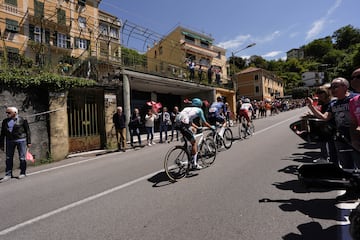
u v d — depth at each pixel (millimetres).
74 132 9789
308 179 2627
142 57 16250
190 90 21719
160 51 39312
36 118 8398
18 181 5965
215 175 5125
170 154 5043
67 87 9156
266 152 7156
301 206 3389
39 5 24406
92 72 11562
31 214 3746
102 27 27953
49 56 11031
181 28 37906
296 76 76688
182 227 3000
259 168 5457
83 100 10172
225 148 8109
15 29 22484
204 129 6285
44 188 5129
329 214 3102
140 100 20078
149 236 2836
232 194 3986
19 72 8258
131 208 3682
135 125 10867
